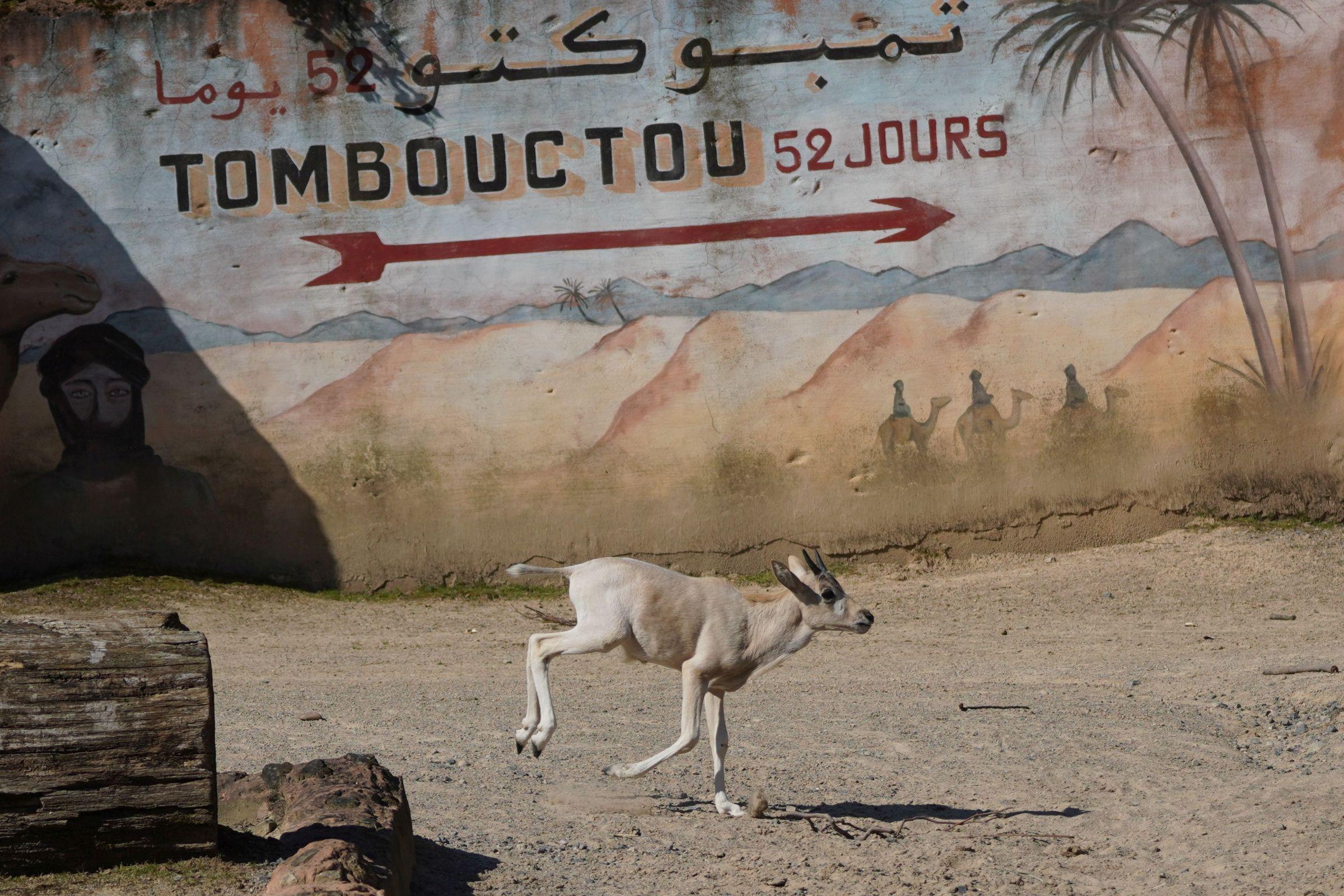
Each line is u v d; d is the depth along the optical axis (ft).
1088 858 20.24
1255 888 18.20
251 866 16.65
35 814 15.92
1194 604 47.52
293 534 54.19
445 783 24.91
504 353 55.06
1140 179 55.11
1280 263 55.06
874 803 24.03
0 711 15.85
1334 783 22.82
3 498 52.90
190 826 16.57
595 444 55.01
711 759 27.66
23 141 53.93
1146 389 55.11
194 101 54.75
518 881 18.86
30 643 16.39
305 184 54.90
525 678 38.75
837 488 55.11
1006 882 19.06
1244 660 38.01
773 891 18.70
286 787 20.01
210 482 53.98
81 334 53.67
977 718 31.19
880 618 48.26
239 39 54.95
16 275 53.42
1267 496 55.11
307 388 54.60
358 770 20.31
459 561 54.54
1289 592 48.01
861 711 32.60
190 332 54.24
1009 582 52.16
